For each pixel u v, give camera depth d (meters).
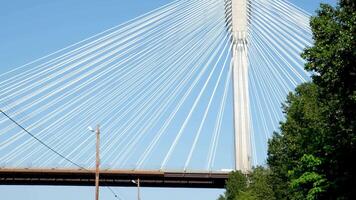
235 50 71.62
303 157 29.45
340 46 23.28
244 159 70.50
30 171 84.88
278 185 46.47
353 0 24.09
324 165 28.83
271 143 47.41
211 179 87.69
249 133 71.56
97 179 41.41
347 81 23.83
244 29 71.50
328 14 25.47
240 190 59.81
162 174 86.81
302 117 39.03
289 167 42.28
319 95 27.52
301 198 35.25
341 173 27.28
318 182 28.41
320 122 32.03
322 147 29.22
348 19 24.30
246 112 71.81
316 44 25.30
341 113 25.31
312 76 25.92
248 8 71.94
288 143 41.69
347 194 26.91
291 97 43.94
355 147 25.33
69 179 86.31
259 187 52.81
